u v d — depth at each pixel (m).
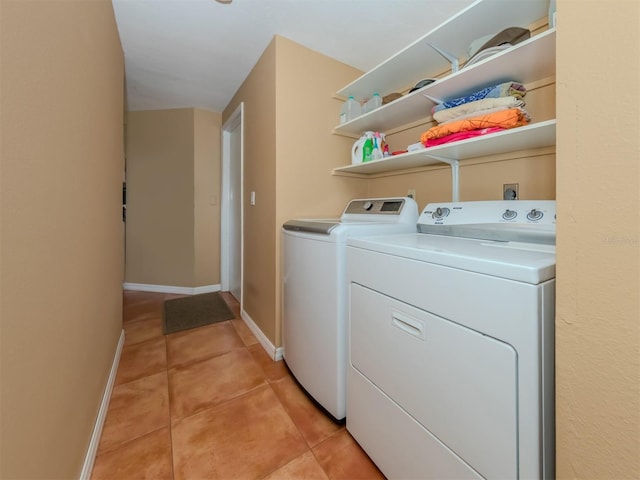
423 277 0.82
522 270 0.59
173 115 3.25
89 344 1.09
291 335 1.62
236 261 3.06
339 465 1.07
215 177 3.37
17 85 0.57
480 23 1.28
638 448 0.45
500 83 1.35
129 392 1.49
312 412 1.35
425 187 1.88
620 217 0.45
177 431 1.22
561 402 0.54
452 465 0.75
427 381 0.81
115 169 1.74
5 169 0.53
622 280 0.45
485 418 0.67
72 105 0.90
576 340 0.51
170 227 3.33
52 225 0.74
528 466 0.60
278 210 1.82
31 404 0.62
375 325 1.01
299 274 1.51
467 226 1.20
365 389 1.07
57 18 0.78
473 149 1.38
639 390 0.44
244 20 1.63
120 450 1.12
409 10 1.54
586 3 0.48
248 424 1.27
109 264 1.56
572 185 0.51
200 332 2.25
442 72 1.71
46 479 0.69
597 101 0.47
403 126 2.00
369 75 1.75
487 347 0.66
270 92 1.86
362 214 1.69
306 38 1.80
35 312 0.64
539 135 1.13
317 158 1.98
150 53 2.00
